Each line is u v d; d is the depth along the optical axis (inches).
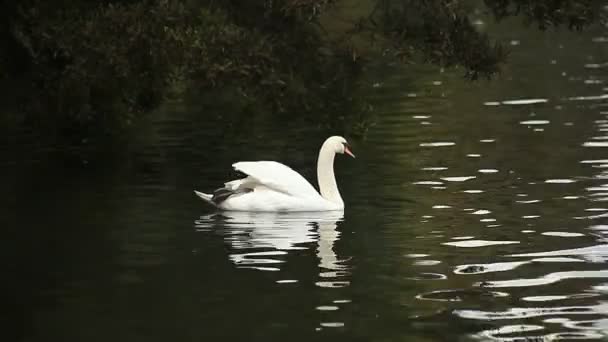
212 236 556.4
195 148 856.3
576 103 1041.5
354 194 669.9
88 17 743.1
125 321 417.4
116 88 760.3
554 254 506.6
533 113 991.6
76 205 636.7
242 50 714.2
